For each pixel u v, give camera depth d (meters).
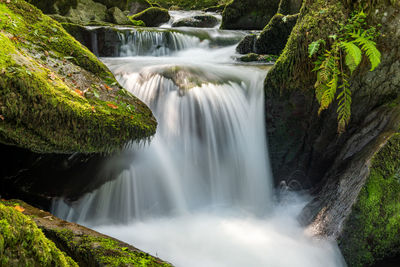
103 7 12.50
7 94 2.77
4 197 3.85
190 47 9.91
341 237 3.51
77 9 11.53
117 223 4.35
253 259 3.67
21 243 1.46
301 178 5.14
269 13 12.70
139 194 4.43
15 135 2.98
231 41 10.56
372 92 4.23
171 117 4.93
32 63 3.29
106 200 4.22
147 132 3.82
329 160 4.81
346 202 3.71
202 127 5.04
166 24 16.86
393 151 3.70
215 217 4.71
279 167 5.28
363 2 3.84
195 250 3.83
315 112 4.65
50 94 3.06
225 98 5.24
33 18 3.99
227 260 3.64
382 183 3.60
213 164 5.12
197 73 5.59
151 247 3.86
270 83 4.84
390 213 3.56
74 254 2.43
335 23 3.96
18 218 1.52
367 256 3.56
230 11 13.00
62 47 3.91
